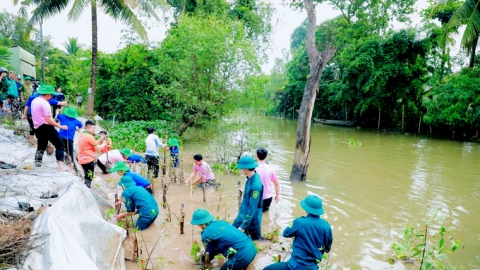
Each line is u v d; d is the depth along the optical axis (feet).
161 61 52.39
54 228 10.56
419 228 18.88
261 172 20.04
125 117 63.10
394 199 23.86
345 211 21.21
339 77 99.09
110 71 65.36
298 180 28.50
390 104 84.38
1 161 17.66
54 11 51.01
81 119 47.19
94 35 53.36
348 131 80.02
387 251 16.02
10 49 59.36
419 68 76.84
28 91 47.70
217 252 13.83
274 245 16.43
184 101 47.06
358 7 85.10
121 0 52.03
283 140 56.75
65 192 14.01
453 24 53.67
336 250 15.99
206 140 50.29
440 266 13.07
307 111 27.89
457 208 22.21
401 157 41.52
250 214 15.40
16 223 11.27
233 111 49.03
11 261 9.28
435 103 69.77
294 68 115.34
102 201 18.42
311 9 27.89
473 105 62.69
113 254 12.77
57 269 9.16
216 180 28.22
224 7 74.02
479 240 17.49
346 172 32.22
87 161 21.04
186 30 47.21
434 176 31.19
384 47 78.28
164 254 15.16
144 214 17.51
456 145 55.67
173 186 25.96
